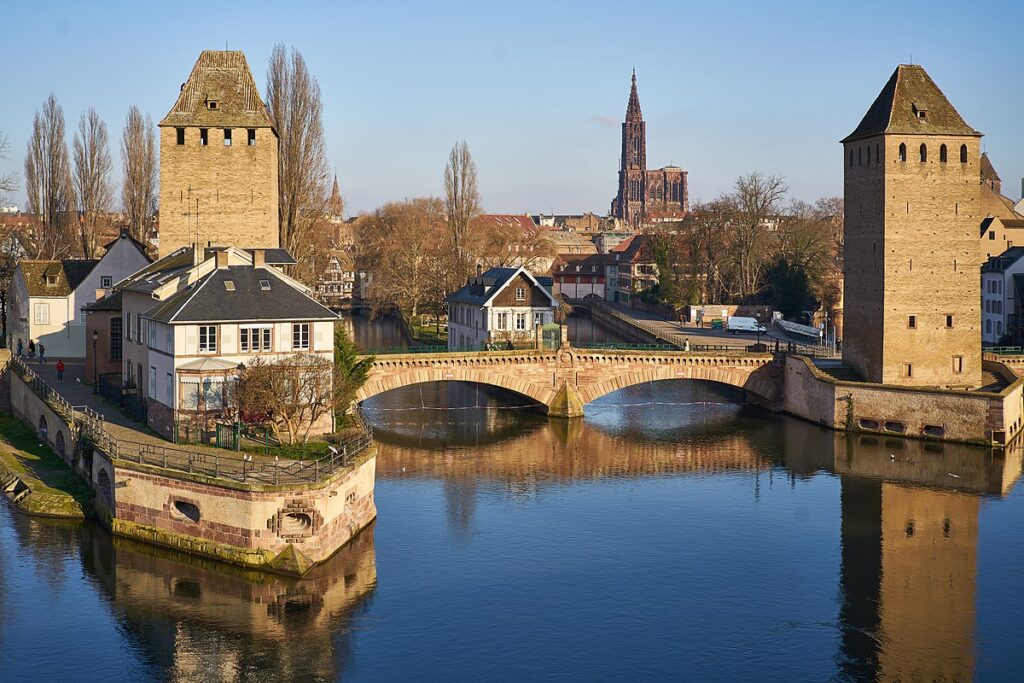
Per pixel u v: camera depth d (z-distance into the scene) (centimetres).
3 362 9469
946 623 5353
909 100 9794
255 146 9588
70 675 4650
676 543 6500
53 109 13038
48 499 6481
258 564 5550
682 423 10175
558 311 12812
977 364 9925
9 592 5372
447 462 8494
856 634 5216
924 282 9794
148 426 7175
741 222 16012
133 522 6044
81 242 13388
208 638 5006
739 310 15500
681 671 4809
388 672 4741
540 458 8669
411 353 9819
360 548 6216
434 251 16025
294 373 6581
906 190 9694
